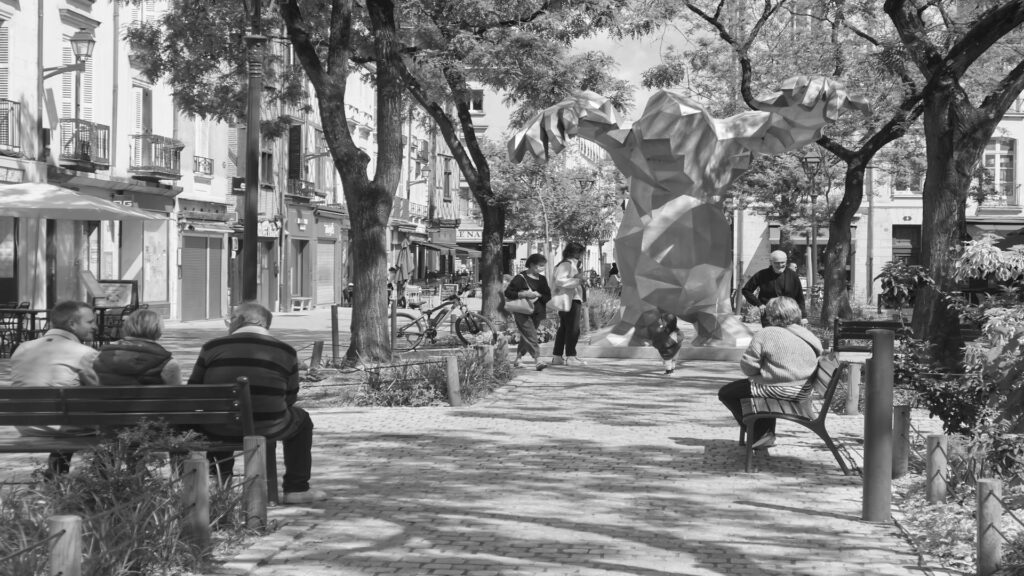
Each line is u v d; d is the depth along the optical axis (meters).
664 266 20.62
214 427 7.70
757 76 29.17
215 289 40.78
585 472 9.62
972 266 8.57
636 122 19.73
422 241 70.25
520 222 56.38
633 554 6.80
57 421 7.63
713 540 7.19
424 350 22.86
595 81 24.09
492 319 26.95
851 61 25.44
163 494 6.57
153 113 35.84
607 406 14.27
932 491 8.06
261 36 16.97
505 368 17.42
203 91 25.69
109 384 8.28
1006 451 7.84
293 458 8.23
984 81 26.03
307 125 50.47
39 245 29.36
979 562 6.01
